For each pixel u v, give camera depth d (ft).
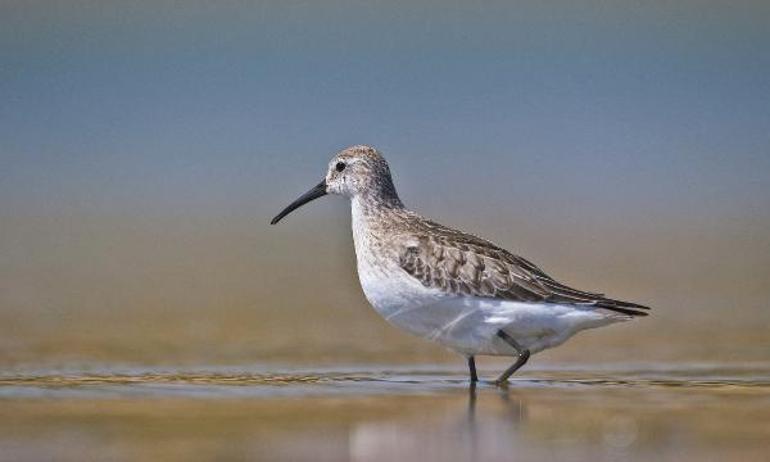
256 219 90.38
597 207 94.53
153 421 36.83
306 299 66.74
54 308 62.80
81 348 52.19
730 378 46.11
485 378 46.24
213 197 96.89
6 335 55.26
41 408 38.58
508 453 33.32
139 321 59.77
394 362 49.98
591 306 44.50
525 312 44.47
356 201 48.47
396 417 37.83
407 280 45.42
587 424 36.86
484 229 85.46
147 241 82.84
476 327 45.01
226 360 49.83
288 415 37.99
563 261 77.51
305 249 81.30
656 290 69.26
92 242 82.02
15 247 79.56
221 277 72.79
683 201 97.09
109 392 41.65
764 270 75.66
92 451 33.09
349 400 40.63
